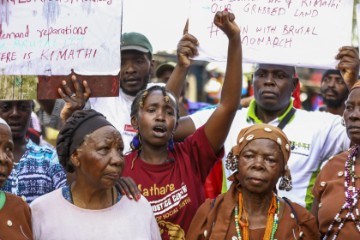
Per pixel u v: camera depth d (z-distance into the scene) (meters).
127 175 5.85
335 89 9.54
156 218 5.74
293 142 6.98
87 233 4.95
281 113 7.12
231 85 5.94
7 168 5.00
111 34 5.88
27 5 5.74
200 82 14.25
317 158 6.98
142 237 5.04
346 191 5.64
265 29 6.50
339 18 6.45
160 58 11.12
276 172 5.36
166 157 5.95
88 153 4.98
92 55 5.85
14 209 4.95
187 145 6.01
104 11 5.87
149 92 5.92
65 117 5.79
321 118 7.08
